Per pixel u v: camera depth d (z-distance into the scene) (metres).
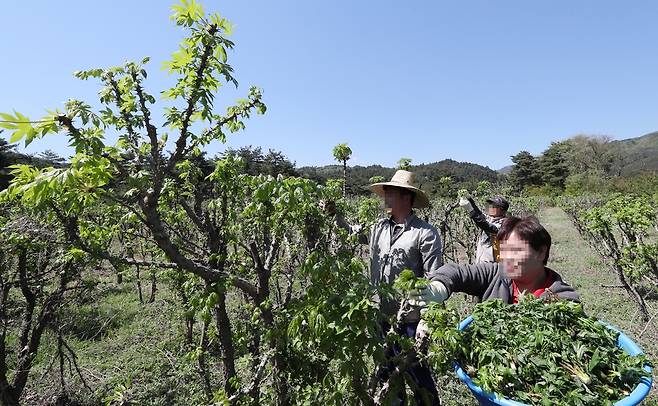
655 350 5.05
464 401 3.90
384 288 1.80
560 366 1.57
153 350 5.59
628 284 5.89
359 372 1.69
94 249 2.43
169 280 5.35
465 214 9.55
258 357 2.65
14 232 3.03
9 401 3.60
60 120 1.70
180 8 2.14
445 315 1.65
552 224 19.44
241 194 2.90
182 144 2.19
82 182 1.89
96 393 4.71
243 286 2.47
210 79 2.33
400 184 3.23
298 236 2.70
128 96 2.26
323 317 1.71
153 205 2.08
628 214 5.44
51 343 5.68
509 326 1.74
